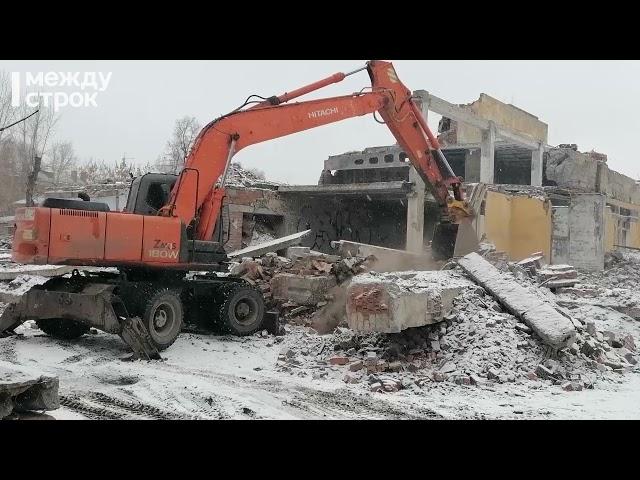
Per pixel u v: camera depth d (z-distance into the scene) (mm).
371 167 31297
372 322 10117
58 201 11289
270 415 7605
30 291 11961
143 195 12812
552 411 8406
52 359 10469
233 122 13289
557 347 10680
